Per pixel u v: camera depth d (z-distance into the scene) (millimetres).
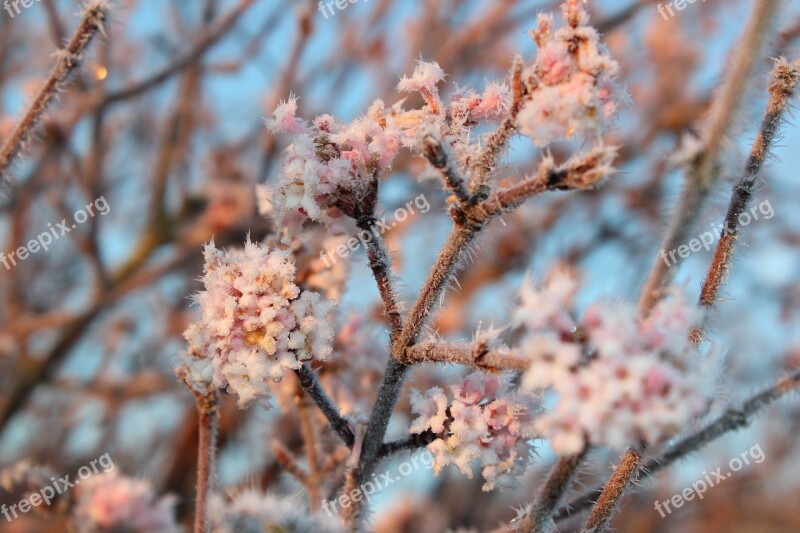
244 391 538
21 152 594
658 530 1443
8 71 1117
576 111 518
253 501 589
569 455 512
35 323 1140
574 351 486
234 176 1287
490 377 554
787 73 542
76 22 595
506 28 1130
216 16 1129
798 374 558
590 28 521
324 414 559
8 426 1114
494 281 1366
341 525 559
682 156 500
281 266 542
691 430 560
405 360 542
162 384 1160
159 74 910
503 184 561
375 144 549
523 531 516
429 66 557
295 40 932
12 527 708
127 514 640
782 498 1588
